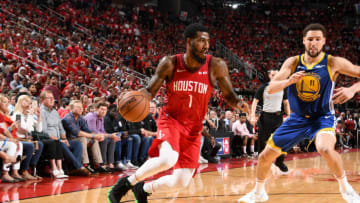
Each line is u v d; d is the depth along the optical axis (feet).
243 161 26.48
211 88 9.07
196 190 13.29
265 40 76.38
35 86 23.38
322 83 9.69
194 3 79.51
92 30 51.06
